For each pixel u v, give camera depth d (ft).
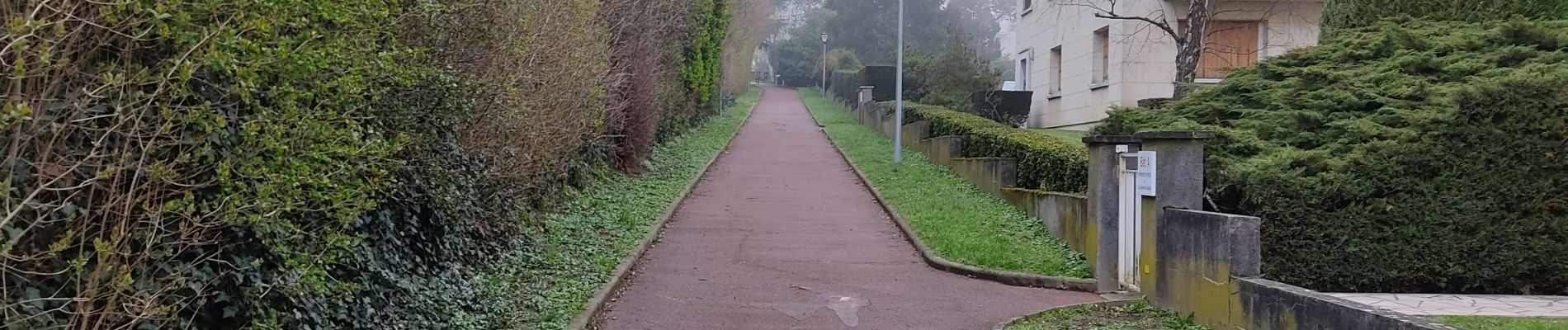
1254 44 74.59
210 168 14.44
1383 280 31.07
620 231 41.73
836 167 72.90
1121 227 32.32
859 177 65.87
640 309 29.37
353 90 17.07
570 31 38.09
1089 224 34.81
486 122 31.83
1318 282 31.19
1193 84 51.57
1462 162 30.81
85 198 13.20
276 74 15.39
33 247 12.19
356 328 21.12
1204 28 62.03
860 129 108.58
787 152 85.51
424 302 24.52
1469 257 30.73
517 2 31.76
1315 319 21.67
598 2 42.93
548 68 36.27
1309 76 39.47
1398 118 33.94
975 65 109.29
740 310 29.63
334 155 17.30
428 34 25.32
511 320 25.72
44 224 12.46
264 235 16.06
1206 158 34.17
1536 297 30.40
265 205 14.30
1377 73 37.04
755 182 64.28
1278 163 32.09
